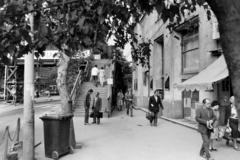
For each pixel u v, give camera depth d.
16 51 2.22
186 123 10.76
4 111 18.17
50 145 5.64
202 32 9.95
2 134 8.91
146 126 10.54
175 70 12.57
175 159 5.52
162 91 15.70
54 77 43.62
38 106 22.00
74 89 15.41
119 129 9.71
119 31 3.32
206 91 9.58
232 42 1.32
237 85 1.30
